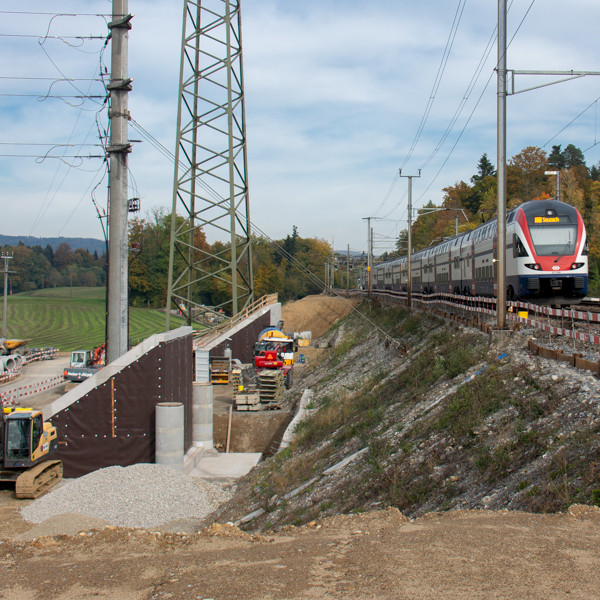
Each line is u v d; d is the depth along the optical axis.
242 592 7.39
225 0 43.47
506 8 21.98
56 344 82.06
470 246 40.62
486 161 140.62
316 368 49.72
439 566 7.56
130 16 25.55
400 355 33.44
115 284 26.64
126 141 26.42
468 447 13.81
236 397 35.25
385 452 16.55
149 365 26.80
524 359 18.28
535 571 7.20
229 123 43.88
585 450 10.75
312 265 177.62
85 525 15.15
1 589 8.55
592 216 82.75
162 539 10.55
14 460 21.94
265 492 19.88
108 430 26.86
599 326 23.81
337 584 7.34
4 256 62.22
